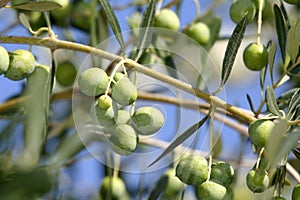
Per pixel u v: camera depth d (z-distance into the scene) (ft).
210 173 2.27
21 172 2.71
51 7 2.25
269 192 2.38
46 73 2.51
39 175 2.72
